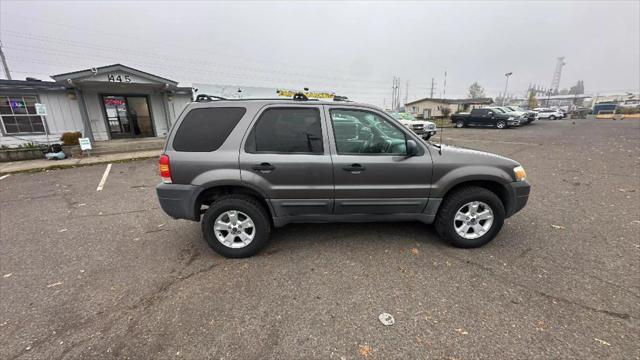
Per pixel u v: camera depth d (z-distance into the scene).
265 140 3.17
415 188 3.27
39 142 12.09
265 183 3.13
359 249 3.43
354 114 3.27
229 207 3.19
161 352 2.04
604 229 3.86
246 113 3.18
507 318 2.30
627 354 1.94
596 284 2.69
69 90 12.43
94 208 5.28
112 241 3.86
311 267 3.07
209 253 3.46
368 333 2.18
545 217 4.30
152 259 3.35
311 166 3.13
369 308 2.44
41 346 2.10
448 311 2.39
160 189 3.21
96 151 12.10
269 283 2.81
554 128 22.77
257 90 15.79
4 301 2.62
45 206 5.48
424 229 3.95
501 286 2.70
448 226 3.35
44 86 11.86
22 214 5.04
